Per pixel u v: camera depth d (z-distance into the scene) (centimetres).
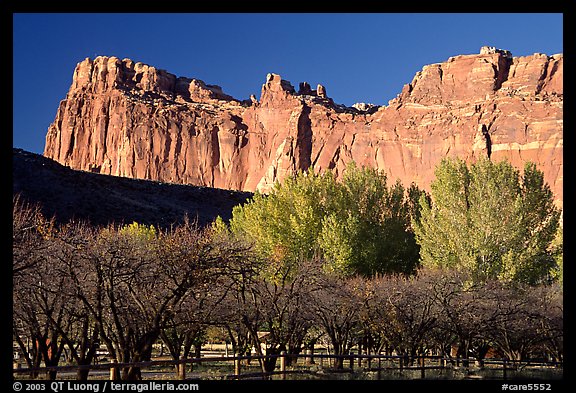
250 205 5059
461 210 4391
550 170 16575
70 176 10312
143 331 2489
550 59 18750
